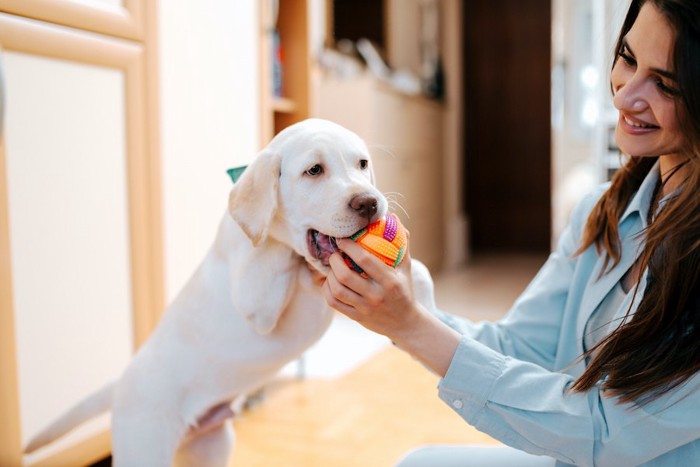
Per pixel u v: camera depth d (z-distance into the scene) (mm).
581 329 1047
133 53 1633
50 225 1453
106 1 1565
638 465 889
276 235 1055
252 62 2166
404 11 5031
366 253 850
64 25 1456
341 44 4133
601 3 3430
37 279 1429
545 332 1176
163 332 1203
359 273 864
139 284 1691
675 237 799
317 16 3736
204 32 1922
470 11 6336
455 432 2025
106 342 1611
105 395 1328
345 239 915
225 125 2035
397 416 2160
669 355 794
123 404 1193
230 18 2037
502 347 1170
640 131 853
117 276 1636
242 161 2127
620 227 1020
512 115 6336
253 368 1164
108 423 1652
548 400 864
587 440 844
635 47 816
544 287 1188
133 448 1167
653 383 791
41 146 1423
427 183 4809
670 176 907
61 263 1483
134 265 1678
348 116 3570
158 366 1177
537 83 6242
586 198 1188
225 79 2025
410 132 4363
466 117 6453
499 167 6426
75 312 1525
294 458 1850
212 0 1951
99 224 1577
